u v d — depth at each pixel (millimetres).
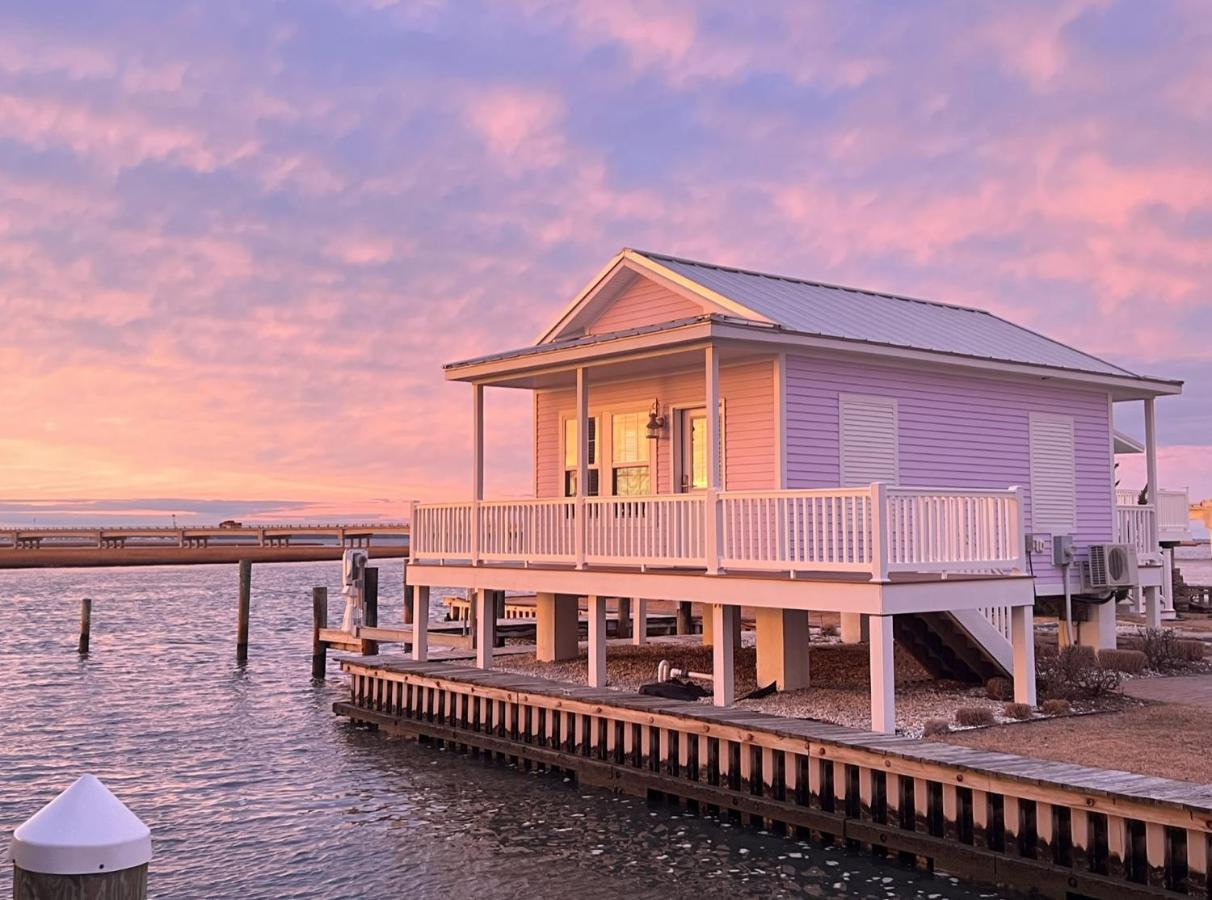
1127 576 19344
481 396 19438
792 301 18547
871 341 16406
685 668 18422
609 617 31359
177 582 95188
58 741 19297
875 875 10906
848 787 11797
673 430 18547
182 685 26375
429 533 20172
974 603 13664
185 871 11773
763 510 14273
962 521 13781
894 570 12812
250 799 14875
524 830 13008
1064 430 20156
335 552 136375
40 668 29969
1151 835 9078
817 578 13562
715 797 13219
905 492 13133
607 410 19844
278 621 47250
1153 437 21562
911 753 11094
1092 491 20500
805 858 11531
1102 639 19734
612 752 14922
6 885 11656
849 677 16875
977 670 15836
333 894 11008
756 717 13438
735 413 17188
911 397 17891
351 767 16781
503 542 18484
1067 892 9703
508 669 19703
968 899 10117
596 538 16703
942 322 20594
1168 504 25984
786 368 16375
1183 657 18531
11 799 15234
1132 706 14367
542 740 16219
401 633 24750
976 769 10391
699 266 19328
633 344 15852
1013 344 20234
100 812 2830
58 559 118250
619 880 11133
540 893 10836
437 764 16859
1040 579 19219
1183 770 10562
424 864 11867
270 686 26125
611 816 13492
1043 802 9867
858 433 17156
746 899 10438
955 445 18438
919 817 11031
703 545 14984
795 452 16391
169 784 15867
